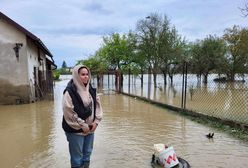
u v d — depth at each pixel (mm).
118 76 25266
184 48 37125
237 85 25797
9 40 17609
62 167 6055
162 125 10062
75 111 5266
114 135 8664
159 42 34906
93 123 5488
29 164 6312
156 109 13961
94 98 5512
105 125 10156
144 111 13383
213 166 5992
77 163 5426
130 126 9953
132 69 35750
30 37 17672
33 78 19734
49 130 9609
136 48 35250
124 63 36688
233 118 10648
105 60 37500
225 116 11164
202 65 36906
